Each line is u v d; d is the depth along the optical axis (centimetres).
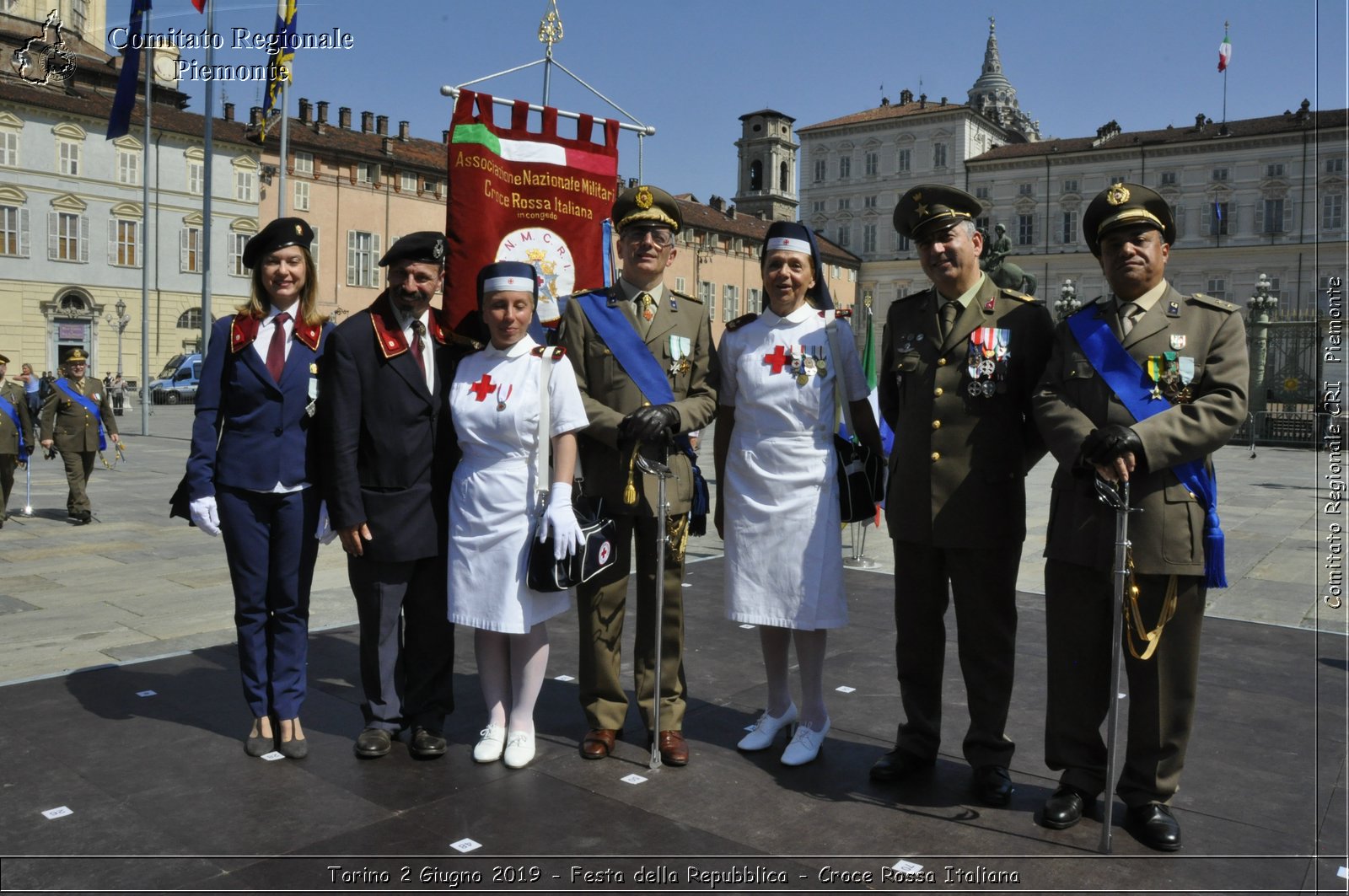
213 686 504
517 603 401
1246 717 470
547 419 404
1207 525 344
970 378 384
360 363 409
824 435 418
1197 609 348
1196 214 6272
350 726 457
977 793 384
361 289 4788
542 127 578
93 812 361
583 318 426
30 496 1261
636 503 414
